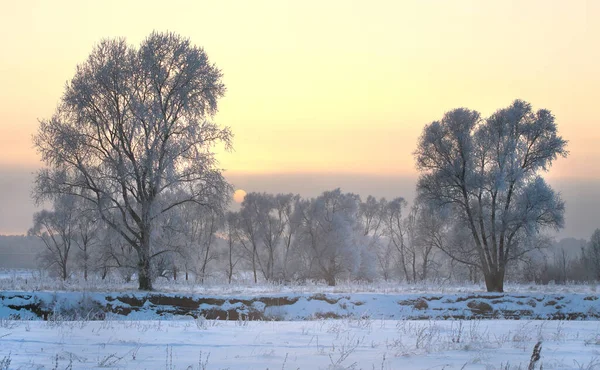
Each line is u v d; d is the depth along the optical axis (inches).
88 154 1253.7
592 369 350.3
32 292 1053.8
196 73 1293.1
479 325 695.1
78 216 1274.6
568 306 1284.4
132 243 1246.9
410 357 400.5
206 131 1309.1
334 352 424.8
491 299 1283.2
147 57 1269.7
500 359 391.5
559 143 1528.1
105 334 527.5
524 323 727.1
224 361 382.0
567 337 543.5
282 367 353.4
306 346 463.5
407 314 1198.3
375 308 1194.6
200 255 1373.0
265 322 717.9
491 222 1518.2
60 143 1218.6
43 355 395.2
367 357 402.3
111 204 1263.5
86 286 1209.4
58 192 1235.9
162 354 410.6
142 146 1266.0
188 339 499.8
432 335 551.8
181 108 1294.3
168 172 1253.7
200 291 1223.5
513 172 1523.1
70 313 1032.8
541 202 1489.9
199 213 1322.6
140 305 1098.7
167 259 1268.5
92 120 1241.4
